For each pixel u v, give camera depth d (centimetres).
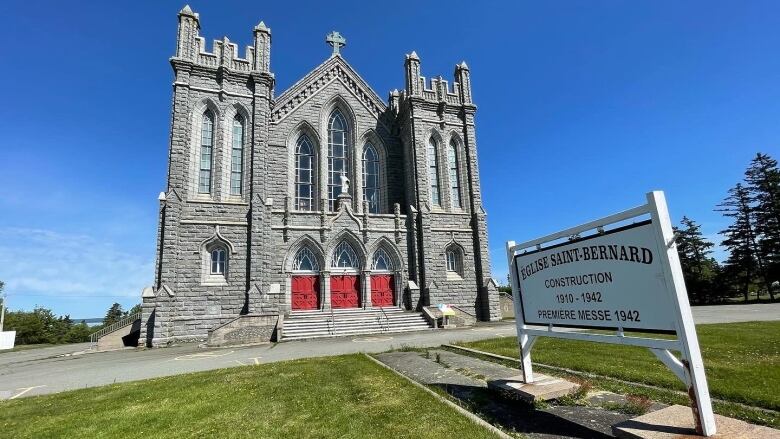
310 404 816
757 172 5959
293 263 3098
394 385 934
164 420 759
